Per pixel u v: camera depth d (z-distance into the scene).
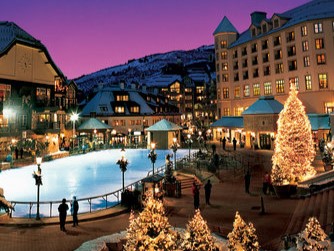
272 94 58.78
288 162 21.64
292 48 55.03
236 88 68.81
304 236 8.30
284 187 19.81
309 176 21.58
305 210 15.61
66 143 55.66
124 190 19.53
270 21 60.12
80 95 92.44
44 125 49.06
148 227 7.20
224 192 22.03
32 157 41.53
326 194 17.61
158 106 84.19
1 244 13.03
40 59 52.31
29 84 49.59
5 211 17.28
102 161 42.59
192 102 114.06
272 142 46.22
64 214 14.87
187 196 21.36
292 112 22.42
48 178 29.80
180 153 49.69
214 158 31.64
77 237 13.84
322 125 45.19
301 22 51.84
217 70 73.12
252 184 24.48
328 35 50.03
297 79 53.62
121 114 72.12
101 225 15.58
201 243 7.40
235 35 71.81
